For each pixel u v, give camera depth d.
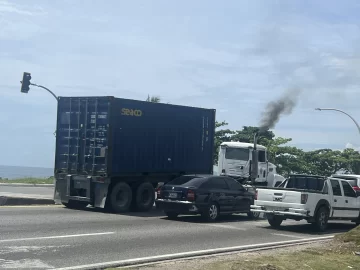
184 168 20.67
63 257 9.12
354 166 52.38
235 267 8.60
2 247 9.71
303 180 16.22
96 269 8.25
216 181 17.05
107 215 16.80
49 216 15.12
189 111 20.80
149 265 8.70
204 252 10.35
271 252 10.56
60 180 18.83
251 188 18.95
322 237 14.10
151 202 19.41
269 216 15.73
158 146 19.55
